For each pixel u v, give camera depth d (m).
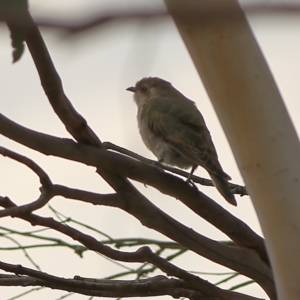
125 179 8.69
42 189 7.48
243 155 6.70
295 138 6.66
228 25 5.83
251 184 6.77
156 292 8.98
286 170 6.59
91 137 8.36
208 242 9.09
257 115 6.55
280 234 6.69
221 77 6.47
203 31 6.19
